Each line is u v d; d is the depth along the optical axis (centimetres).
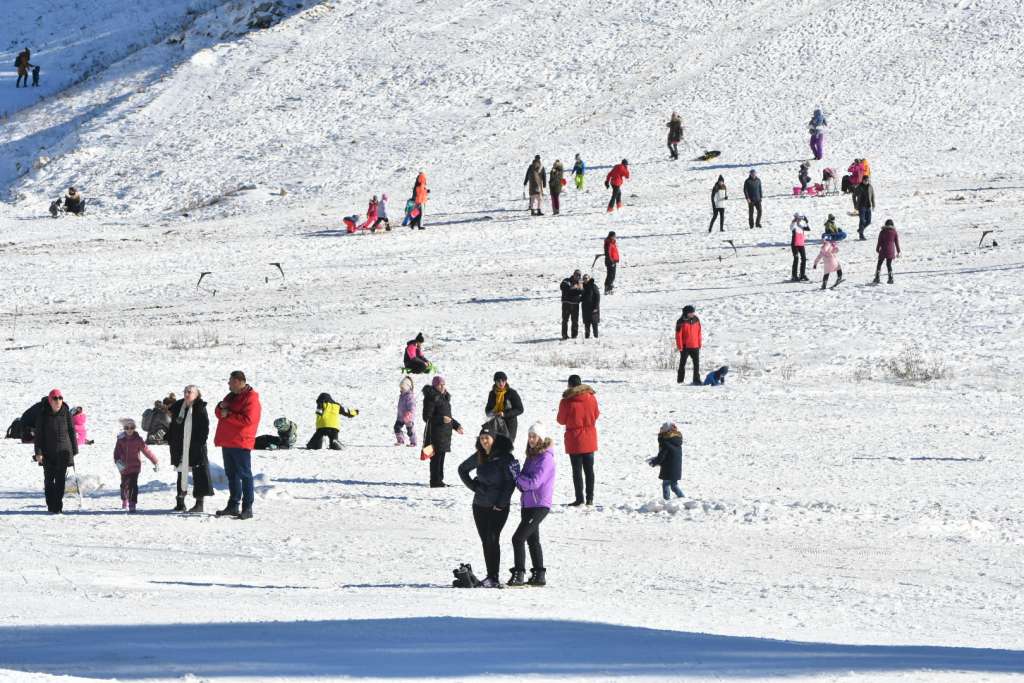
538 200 16575
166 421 7012
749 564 4288
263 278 14012
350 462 6775
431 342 11319
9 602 3064
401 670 2217
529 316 12138
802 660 2405
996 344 10594
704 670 2264
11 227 17588
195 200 19188
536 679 2164
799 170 17888
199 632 2608
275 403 8744
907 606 3578
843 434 7594
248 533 4759
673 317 11938
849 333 11100
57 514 5231
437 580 3891
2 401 8681
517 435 7475
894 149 19288
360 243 15562
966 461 6662
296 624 2750
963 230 14900
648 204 16962
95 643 2444
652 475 6328
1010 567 4262
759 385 9556
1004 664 2447
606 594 3697
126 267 14762
